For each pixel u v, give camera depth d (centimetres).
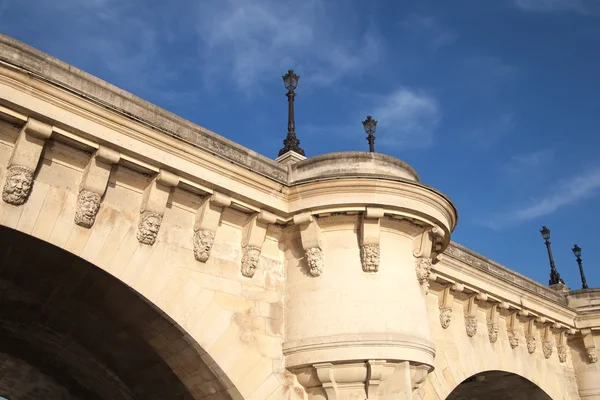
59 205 1090
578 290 2627
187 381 1346
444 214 1485
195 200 1296
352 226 1398
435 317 1834
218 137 1327
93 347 1532
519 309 2178
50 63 1088
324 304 1342
